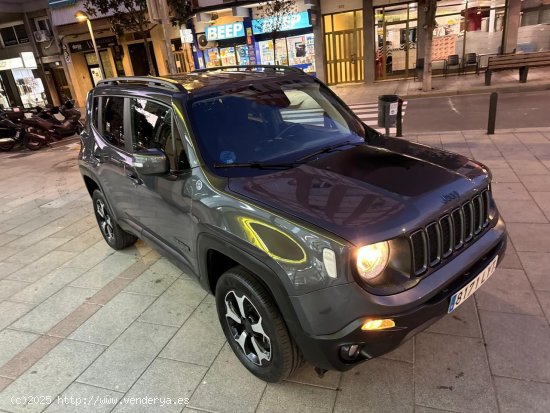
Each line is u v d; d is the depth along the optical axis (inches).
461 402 94.4
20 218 256.7
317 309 83.0
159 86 132.8
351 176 101.3
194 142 112.6
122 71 922.1
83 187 307.9
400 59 693.9
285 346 94.3
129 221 159.2
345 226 82.1
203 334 128.1
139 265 175.9
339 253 79.2
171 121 119.2
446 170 103.3
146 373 115.0
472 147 278.1
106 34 880.3
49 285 169.2
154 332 131.7
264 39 723.4
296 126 128.0
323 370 95.3
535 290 127.6
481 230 103.0
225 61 768.9
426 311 84.9
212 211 101.9
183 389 108.2
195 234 110.4
